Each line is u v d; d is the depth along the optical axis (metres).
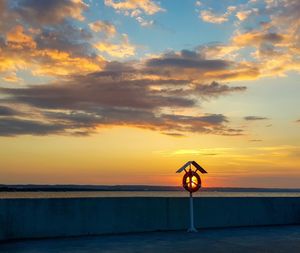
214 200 17.11
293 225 18.16
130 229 15.32
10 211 13.48
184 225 16.33
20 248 11.80
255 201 18.00
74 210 14.48
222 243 12.82
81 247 11.98
